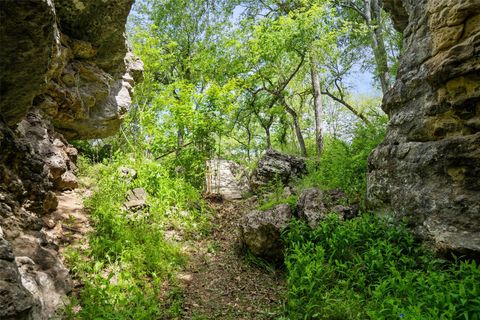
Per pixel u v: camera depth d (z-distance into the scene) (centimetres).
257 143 2192
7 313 282
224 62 1786
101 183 830
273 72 1755
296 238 621
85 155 1044
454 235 498
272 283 595
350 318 417
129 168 964
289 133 2228
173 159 1215
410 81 661
